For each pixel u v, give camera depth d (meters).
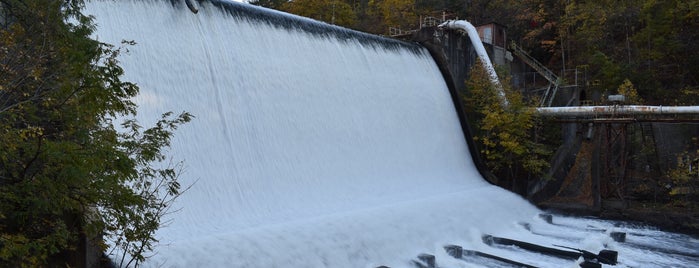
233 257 14.16
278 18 24.41
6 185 8.09
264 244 15.31
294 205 20.08
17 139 7.77
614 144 31.09
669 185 29.92
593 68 44.47
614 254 20.73
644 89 39.41
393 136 28.33
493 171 33.91
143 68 17.41
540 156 32.84
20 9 8.30
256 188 19.33
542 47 50.47
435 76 35.06
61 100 8.16
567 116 31.94
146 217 9.49
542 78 45.31
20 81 7.88
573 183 32.62
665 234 26.03
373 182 25.16
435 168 30.59
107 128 9.09
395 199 24.42
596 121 30.09
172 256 12.99
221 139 18.92
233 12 22.03
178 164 16.84
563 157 33.16
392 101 29.47
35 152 7.91
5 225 8.35
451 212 23.61
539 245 22.05
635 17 44.47
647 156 33.06
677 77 39.75
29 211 8.13
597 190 29.64
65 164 7.89
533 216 28.62
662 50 40.28
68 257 10.71
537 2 53.44
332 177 23.05
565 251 21.25
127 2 17.92
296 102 23.05
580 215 29.97
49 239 8.42
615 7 46.16
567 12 47.44
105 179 8.30
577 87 39.84
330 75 25.70
